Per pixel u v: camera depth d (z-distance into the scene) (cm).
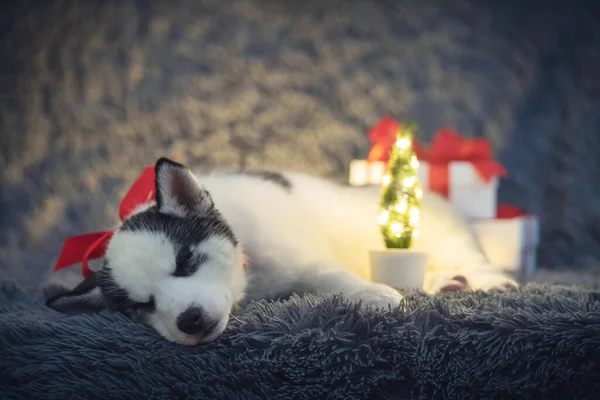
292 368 63
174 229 72
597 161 133
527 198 133
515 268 101
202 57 132
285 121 132
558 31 135
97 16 129
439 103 134
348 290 74
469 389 62
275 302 73
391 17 135
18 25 127
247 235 80
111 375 63
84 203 126
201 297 67
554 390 62
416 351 63
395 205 81
